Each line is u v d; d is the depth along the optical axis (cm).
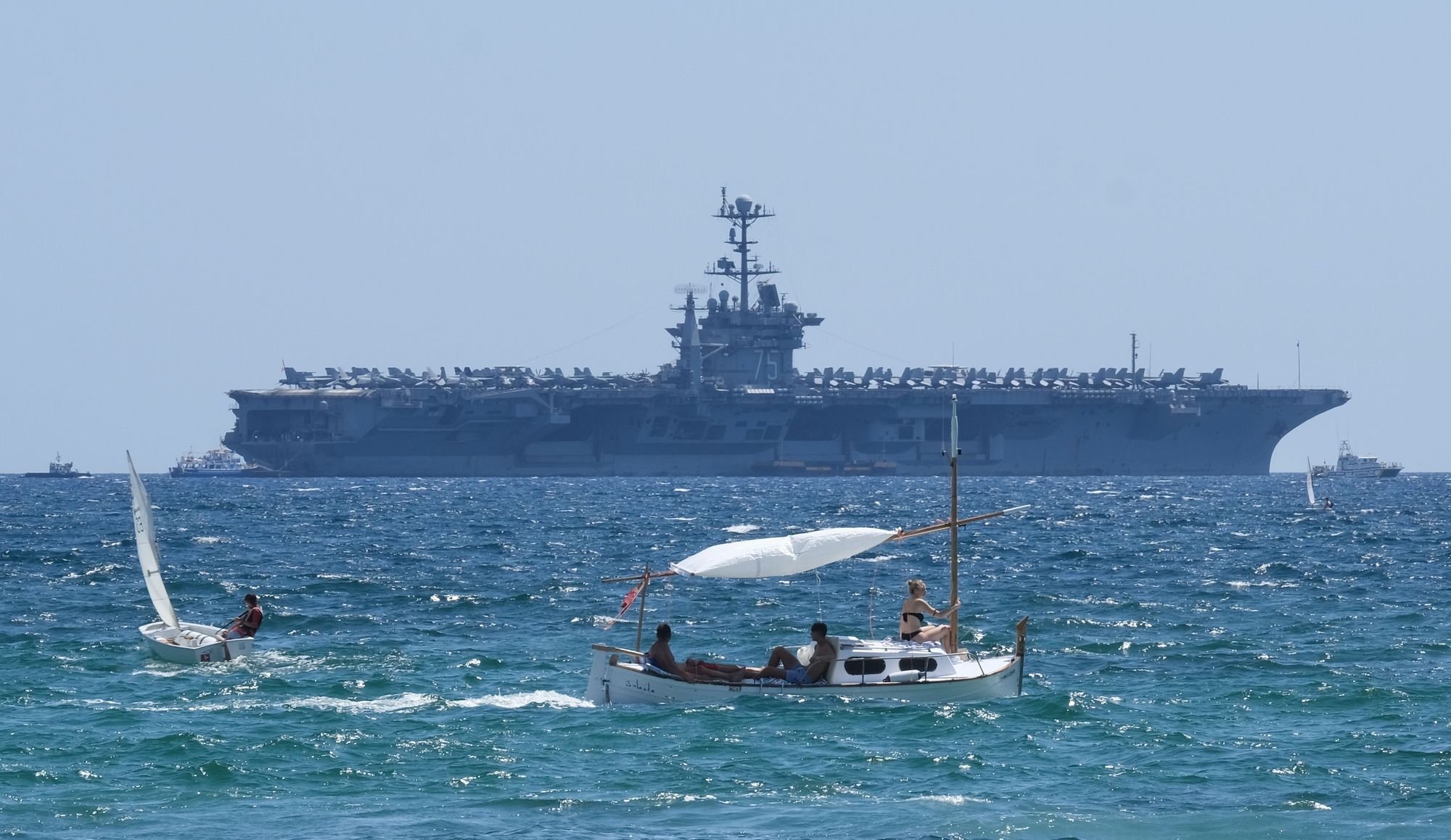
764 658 19688
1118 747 13488
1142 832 11000
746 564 15700
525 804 11688
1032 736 13850
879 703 15075
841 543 15900
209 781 12306
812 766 12738
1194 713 15100
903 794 11969
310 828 11019
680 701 15225
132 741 13638
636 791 12044
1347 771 12675
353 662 18625
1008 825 11156
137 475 19700
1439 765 12838
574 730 14062
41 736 13888
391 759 13050
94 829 11012
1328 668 18188
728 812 11475
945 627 16100
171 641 18988
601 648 15662
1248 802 11775
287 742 13588
